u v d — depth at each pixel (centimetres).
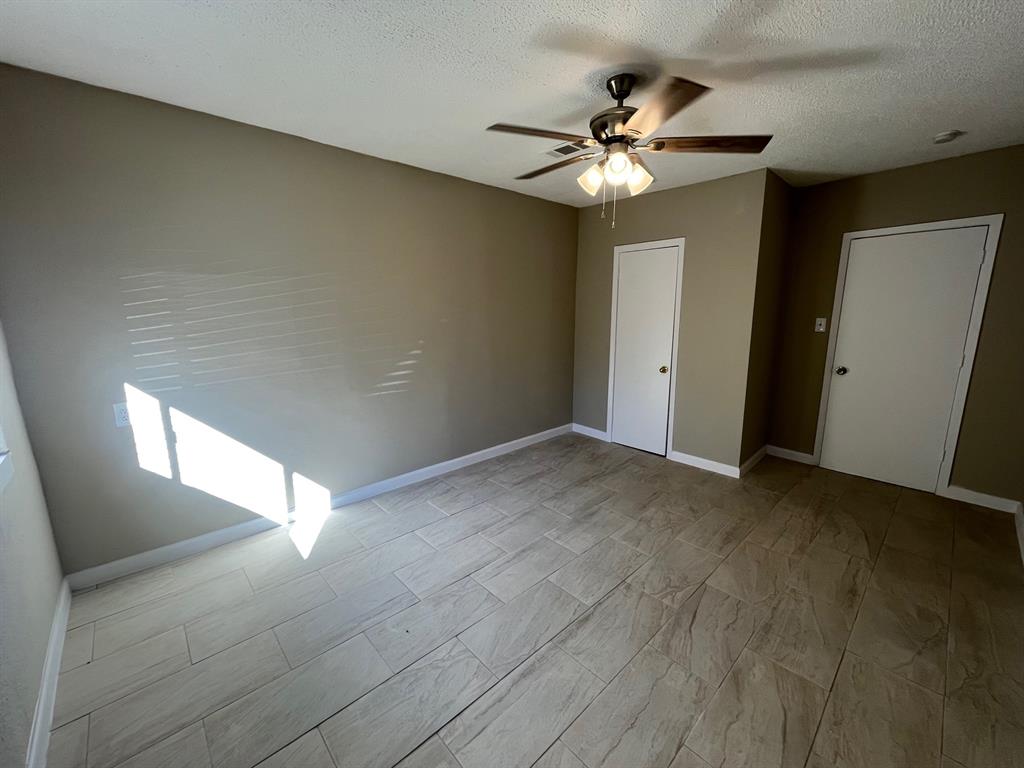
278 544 263
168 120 219
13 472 158
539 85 199
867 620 199
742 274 336
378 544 263
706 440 377
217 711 156
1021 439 288
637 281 407
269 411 271
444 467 371
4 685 123
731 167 314
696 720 152
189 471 246
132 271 217
